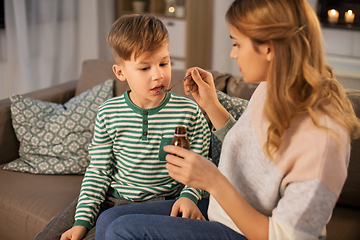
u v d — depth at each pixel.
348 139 0.79
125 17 1.20
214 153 1.40
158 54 1.11
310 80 0.78
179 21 3.67
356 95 1.28
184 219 0.95
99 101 1.71
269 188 0.85
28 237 1.38
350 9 3.22
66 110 1.69
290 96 0.80
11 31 2.80
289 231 0.76
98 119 1.25
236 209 0.82
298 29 0.79
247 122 0.93
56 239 1.18
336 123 0.77
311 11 0.81
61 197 1.42
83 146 1.63
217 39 3.95
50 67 3.19
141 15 1.20
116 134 1.23
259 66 0.85
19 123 1.67
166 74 1.15
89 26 3.52
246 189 0.91
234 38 0.87
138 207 1.10
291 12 0.79
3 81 2.90
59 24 3.25
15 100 1.68
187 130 1.25
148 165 1.24
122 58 1.14
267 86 0.82
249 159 0.90
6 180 1.53
